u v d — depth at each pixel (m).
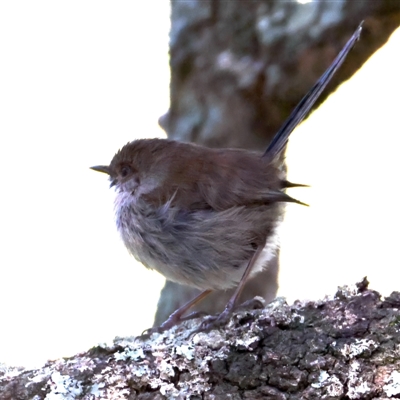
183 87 12.32
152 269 9.22
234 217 8.63
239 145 11.91
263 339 6.58
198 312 9.09
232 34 11.97
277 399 6.34
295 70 11.46
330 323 6.58
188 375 6.58
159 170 9.02
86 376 6.72
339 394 6.24
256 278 12.00
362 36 11.12
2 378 6.82
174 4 12.52
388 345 6.32
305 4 11.55
